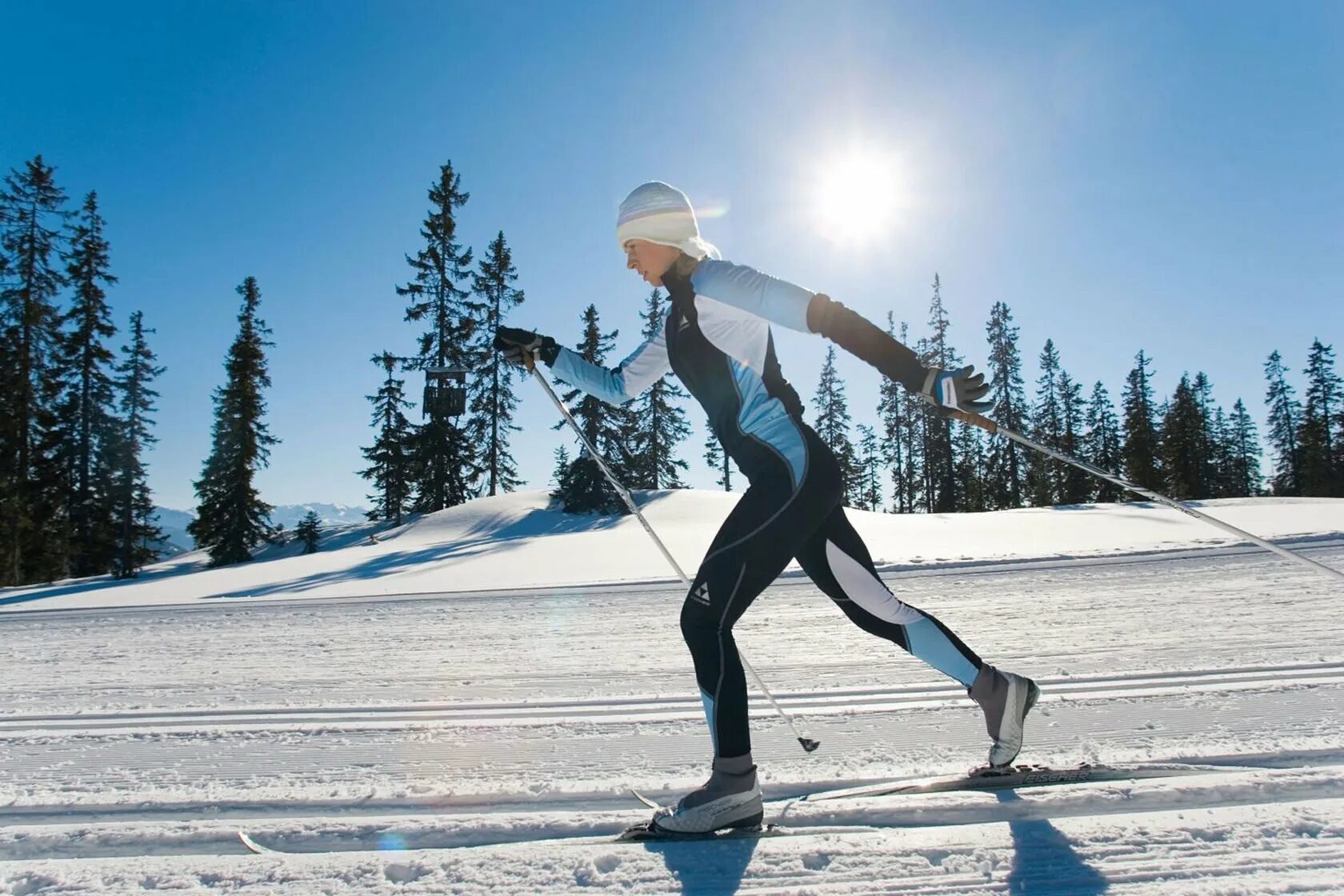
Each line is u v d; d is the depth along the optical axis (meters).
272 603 10.63
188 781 3.14
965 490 44.50
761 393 2.22
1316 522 12.90
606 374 2.77
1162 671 4.29
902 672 4.72
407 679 5.34
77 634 8.77
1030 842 1.89
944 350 40.88
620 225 2.29
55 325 29.91
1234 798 2.21
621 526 23.61
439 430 34.09
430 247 34.25
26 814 2.78
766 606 7.72
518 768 3.13
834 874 1.79
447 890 1.79
